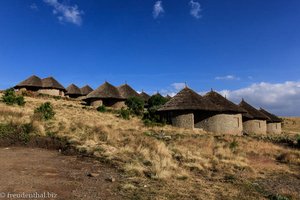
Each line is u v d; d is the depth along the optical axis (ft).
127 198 34.42
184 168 52.13
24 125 69.41
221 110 121.49
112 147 59.52
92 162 50.75
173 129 105.50
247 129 155.63
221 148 70.95
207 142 77.92
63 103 157.69
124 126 93.50
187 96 121.49
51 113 87.04
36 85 200.75
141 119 121.39
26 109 99.45
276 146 90.53
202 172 51.52
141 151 57.57
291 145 101.09
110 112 135.64
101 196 34.45
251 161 65.77
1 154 51.98
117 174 44.50
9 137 62.85
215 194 39.22
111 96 175.11
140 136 73.87
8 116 77.00
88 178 41.37
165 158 53.42
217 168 54.85
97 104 173.88
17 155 52.13
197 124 123.13
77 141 62.90
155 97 163.84
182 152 62.80
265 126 163.53
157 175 43.98
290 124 248.52
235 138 99.60
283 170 59.11
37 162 47.91
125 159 52.34
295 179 52.80
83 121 89.86
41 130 68.33
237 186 44.42
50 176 40.60
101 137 68.18
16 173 40.40
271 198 39.75
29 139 63.05
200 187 41.55
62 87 209.87
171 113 121.08
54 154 55.42
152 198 34.96
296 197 41.60
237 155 68.08
